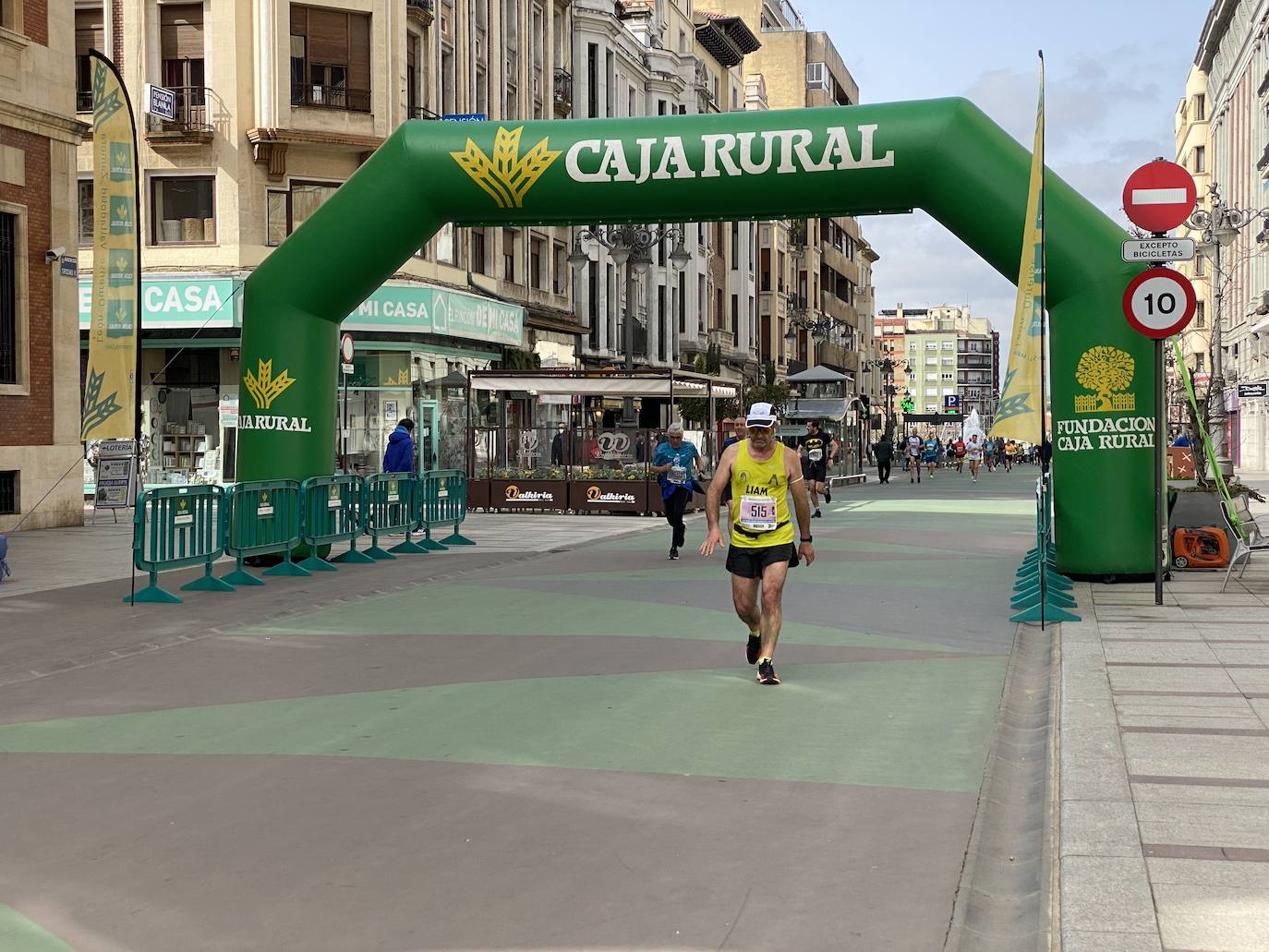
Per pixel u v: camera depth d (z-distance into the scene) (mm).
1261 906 4402
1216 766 6238
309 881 5043
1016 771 6793
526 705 8203
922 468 80312
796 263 84625
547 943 4422
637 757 6918
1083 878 4688
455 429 33031
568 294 47156
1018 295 11953
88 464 29984
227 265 32312
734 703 8281
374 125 33656
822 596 13562
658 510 27797
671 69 56406
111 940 4484
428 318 33969
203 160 32219
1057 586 13008
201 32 32312
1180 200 12148
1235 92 64188
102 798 6215
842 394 50500
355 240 15977
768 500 9023
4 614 12328
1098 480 14000
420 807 6012
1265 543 13789
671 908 4742
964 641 10711
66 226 22875
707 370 51469
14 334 21922
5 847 5496
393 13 34281
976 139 14219
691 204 15117
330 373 16688
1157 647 9766
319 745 7219
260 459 16438
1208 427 26812
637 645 10461
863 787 6348
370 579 15242
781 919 4633
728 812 5930
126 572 15750
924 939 4453
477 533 22578
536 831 5648
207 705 8305
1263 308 53219
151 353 32844
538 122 15445
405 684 8922
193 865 5238
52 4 22672
